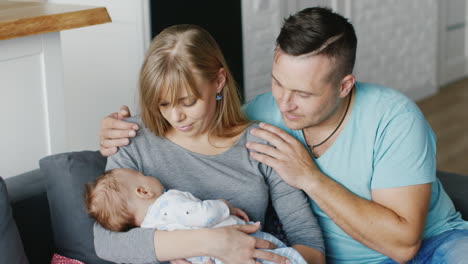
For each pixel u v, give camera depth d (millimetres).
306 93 1457
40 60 2010
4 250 1394
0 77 1896
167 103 1512
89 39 3184
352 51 1486
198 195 1594
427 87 5516
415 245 1551
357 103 1624
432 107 5148
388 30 4930
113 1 3225
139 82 1556
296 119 1526
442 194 1763
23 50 1934
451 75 5941
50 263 1719
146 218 1479
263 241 1445
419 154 1551
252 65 4043
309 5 4414
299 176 1571
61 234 1610
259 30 4035
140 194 1495
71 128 3238
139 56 3424
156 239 1418
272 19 4113
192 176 1605
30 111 2012
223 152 1637
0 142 1938
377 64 4891
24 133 2006
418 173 1542
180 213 1436
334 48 1428
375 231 1532
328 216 1617
